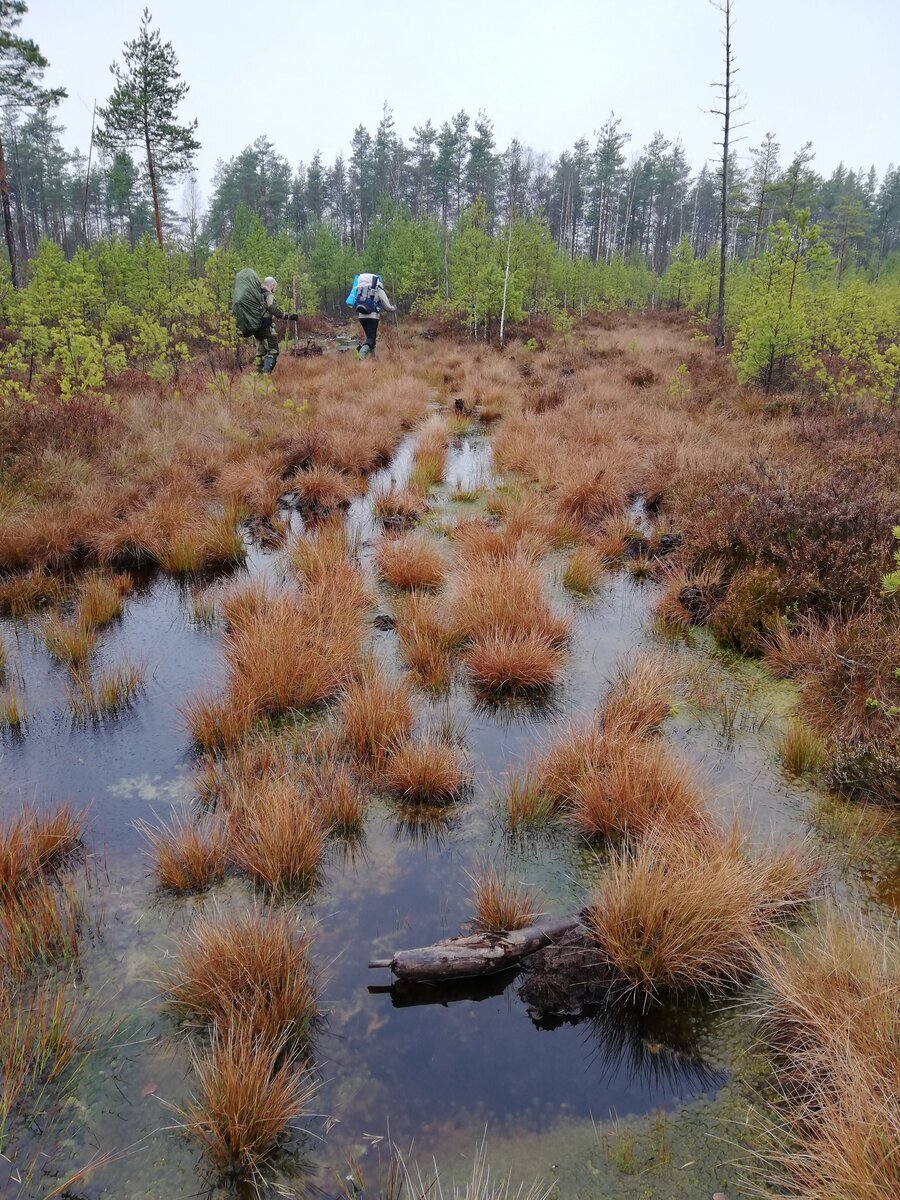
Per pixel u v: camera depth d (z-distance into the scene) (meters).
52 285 15.57
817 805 3.64
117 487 7.99
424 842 3.44
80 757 4.05
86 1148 2.12
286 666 4.56
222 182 69.00
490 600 5.52
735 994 2.66
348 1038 2.49
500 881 3.17
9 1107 2.22
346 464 9.61
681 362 18.56
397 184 68.88
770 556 6.07
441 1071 2.38
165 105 28.97
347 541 7.13
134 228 59.62
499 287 24.11
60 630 5.27
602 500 8.20
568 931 2.84
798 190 42.47
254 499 8.08
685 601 5.89
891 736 3.74
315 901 3.06
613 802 3.50
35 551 6.56
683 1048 2.47
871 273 53.09
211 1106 2.12
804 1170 2.04
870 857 3.27
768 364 13.75
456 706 4.61
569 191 70.00
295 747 4.10
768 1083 2.33
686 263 38.78
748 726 4.36
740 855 3.09
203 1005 2.55
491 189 63.44
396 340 24.48
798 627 5.30
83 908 3.00
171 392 12.47
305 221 72.44
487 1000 2.67
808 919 2.91
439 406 14.70
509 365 18.16
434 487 9.34
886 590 3.71
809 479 7.28
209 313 19.02
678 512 7.57
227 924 2.67
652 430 10.81
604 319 34.09
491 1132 2.18
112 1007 2.57
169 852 3.19
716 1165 2.08
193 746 4.16
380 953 2.81
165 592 6.27
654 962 2.66
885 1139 1.90
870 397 12.48
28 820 3.39
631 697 4.41
